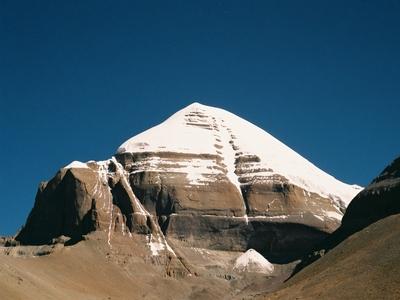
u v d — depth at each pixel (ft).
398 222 634.84
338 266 618.85
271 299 630.74
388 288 538.47
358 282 568.41
